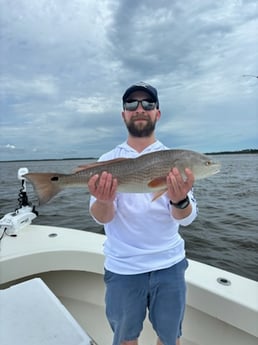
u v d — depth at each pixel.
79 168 1.94
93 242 2.86
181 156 1.89
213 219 7.47
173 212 1.77
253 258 5.04
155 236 1.77
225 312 2.00
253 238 5.95
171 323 1.75
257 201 9.79
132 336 1.77
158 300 1.75
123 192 1.82
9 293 1.51
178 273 1.79
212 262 4.90
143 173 1.82
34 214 3.38
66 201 10.21
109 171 1.85
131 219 1.78
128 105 2.02
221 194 11.40
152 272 1.75
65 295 2.83
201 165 1.93
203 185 14.49
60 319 1.32
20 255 2.55
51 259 2.66
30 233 3.07
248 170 22.42
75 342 1.19
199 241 5.82
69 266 2.69
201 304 2.12
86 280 2.80
